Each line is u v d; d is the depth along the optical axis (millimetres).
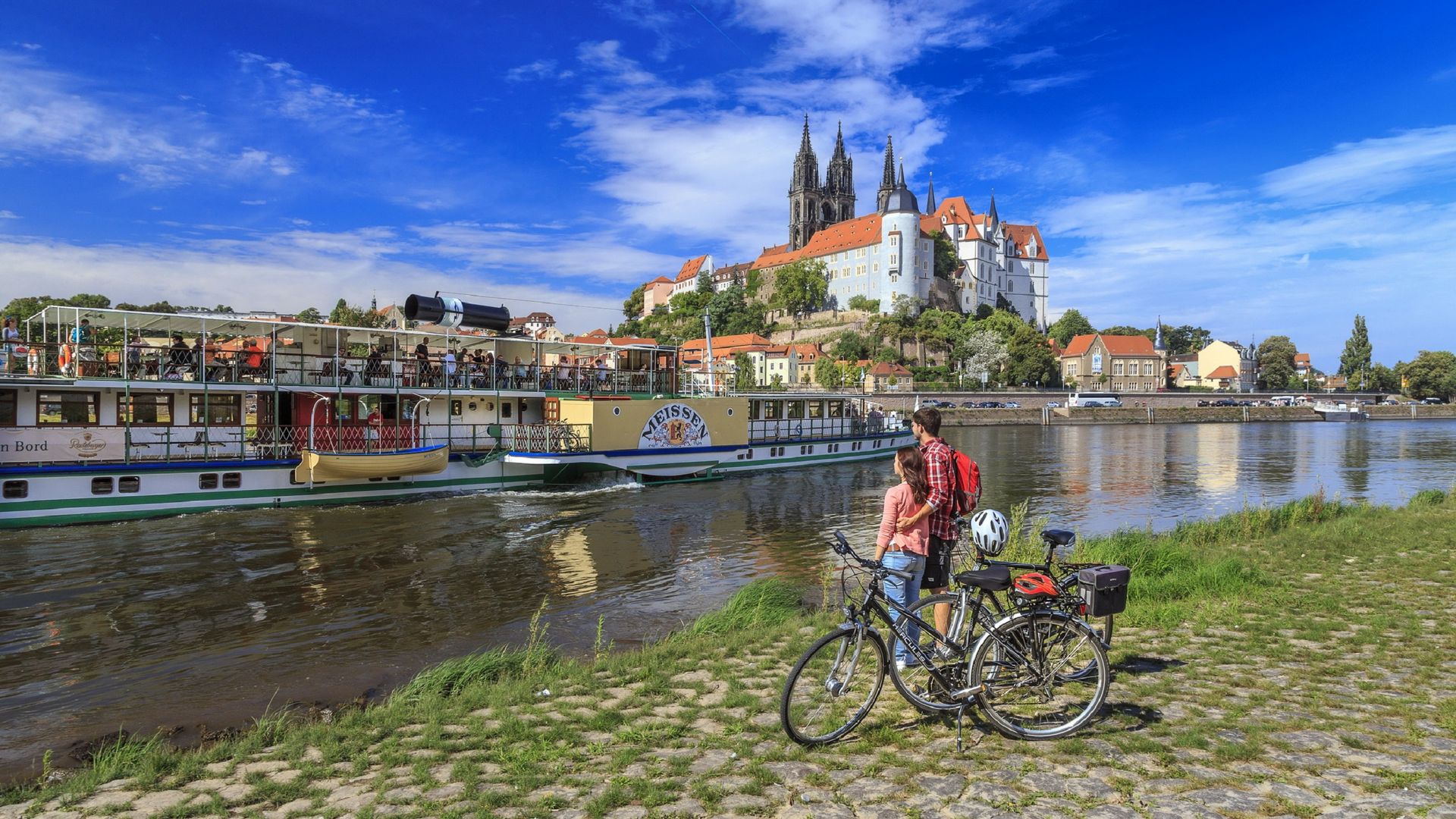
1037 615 7387
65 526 26438
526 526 28109
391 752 7859
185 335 33531
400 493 32875
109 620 16781
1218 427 123812
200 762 8008
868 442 55000
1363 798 5785
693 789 6410
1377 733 6992
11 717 11492
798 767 6730
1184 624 11336
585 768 7074
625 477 38812
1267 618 11516
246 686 12820
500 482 35844
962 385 155000
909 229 185875
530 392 36750
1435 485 44625
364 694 12406
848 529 28375
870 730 7449
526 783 6734
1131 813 5727
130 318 28641
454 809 6344
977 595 7605
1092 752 6797
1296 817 5562
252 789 7148
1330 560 16656
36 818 6816
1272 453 69500
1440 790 5809
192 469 28547
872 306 188625
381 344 34719
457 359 36219
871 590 7566
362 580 20219
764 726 7867
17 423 26344
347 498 31594
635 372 42312
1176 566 16312
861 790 6258
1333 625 11000
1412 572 14977
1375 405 165000
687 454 41312
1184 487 44031
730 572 21438
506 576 20766
